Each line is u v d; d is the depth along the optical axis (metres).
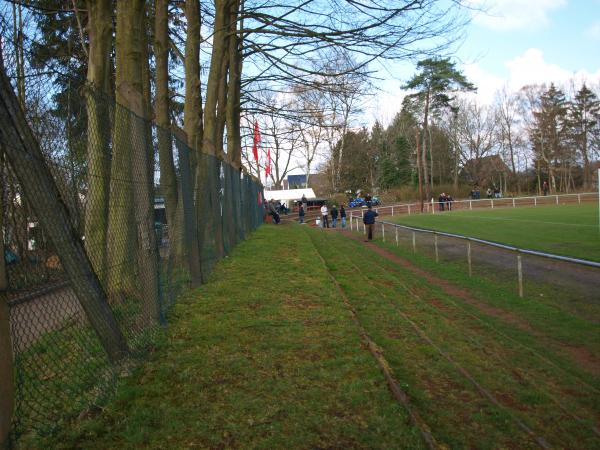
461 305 10.43
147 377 5.00
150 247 6.23
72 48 14.55
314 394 4.75
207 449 3.76
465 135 81.62
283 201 64.12
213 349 5.87
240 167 19.64
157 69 11.49
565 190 77.88
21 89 4.74
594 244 17.34
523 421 4.90
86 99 4.96
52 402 4.11
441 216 39.47
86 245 5.21
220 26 14.14
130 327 5.62
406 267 16.73
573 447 4.46
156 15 11.44
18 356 3.72
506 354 7.08
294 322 7.11
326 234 29.39
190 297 8.32
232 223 15.45
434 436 4.32
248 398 4.62
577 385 5.97
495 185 82.38
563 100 80.25
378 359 5.71
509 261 15.96
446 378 5.94
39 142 4.45
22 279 4.16
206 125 14.45
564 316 9.20
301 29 11.89
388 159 79.88
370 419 4.29
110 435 3.87
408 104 62.66
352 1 10.93
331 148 56.22
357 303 9.48
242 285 9.50
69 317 4.82
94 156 5.14
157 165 7.46
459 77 53.88
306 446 3.85
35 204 3.87
